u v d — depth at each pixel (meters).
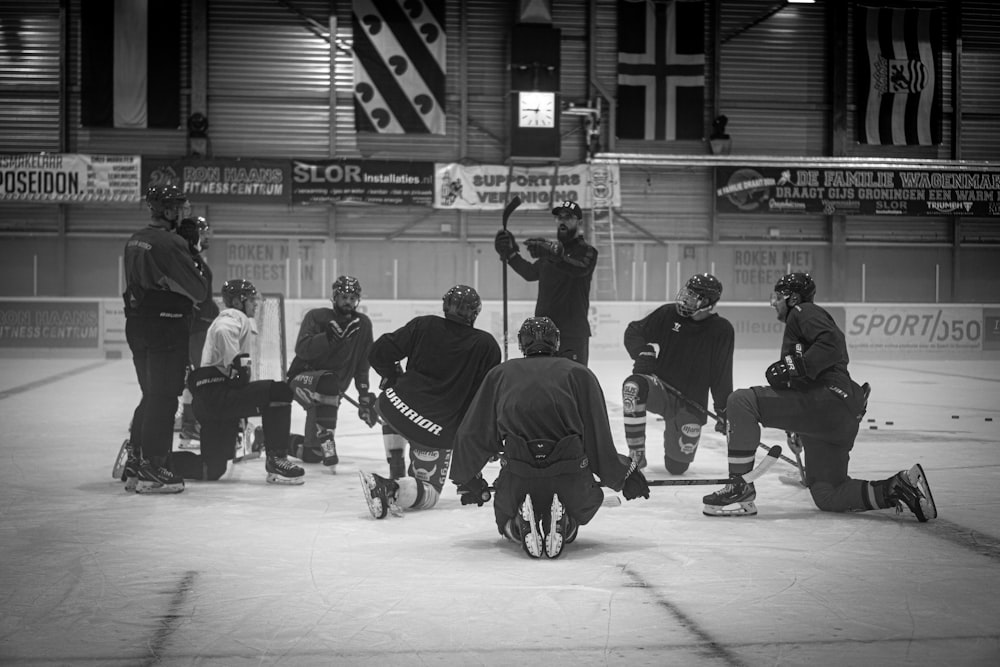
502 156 24.08
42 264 23.20
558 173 23.19
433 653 3.54
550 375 5.13
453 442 5.88
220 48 23.27
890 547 5.21
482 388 5.23
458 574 4.65
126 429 10.08
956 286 25.31
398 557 4.99
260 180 22.69
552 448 5.02
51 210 23.11
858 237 25.08
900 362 21.50
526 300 24.20
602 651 3.56
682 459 7.62
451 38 23.73
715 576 4.62
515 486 5.07
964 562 4.89
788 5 24.52
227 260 23.59
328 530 5.62
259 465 7.95
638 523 5.86
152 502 6.41
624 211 24.50
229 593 4.33
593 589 4.38
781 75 24.69
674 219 24.62
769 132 24.78
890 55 24.70
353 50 23.25
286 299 22.25
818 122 24.89
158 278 6.43
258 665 3.43
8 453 8.51
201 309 9.04
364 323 7.92
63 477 7.36
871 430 10.31
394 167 22.98
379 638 3.71
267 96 23.42
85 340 21.02
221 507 6.27
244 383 7.05
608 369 19.19
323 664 3.44
